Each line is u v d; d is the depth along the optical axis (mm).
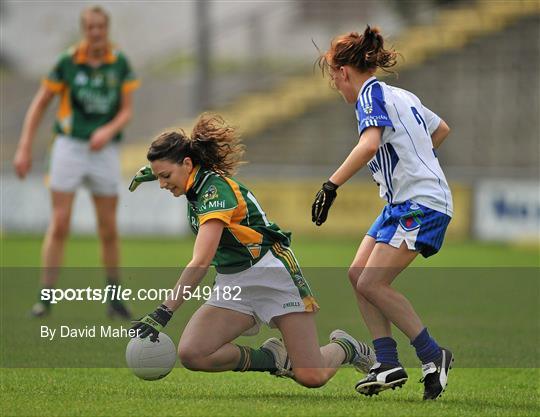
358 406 16359
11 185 61156
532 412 16062
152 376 17188
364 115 16891
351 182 60781
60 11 91062
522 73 70250
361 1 76125
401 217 16906
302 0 76500
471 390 18672
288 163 71188
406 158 16922
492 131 69500
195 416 15234
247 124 72125
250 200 17266
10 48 91938
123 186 60938
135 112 77375
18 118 78000
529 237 57312
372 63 17328
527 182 57594
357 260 17781
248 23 77188
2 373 19922
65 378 19406
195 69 69875
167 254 48188
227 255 17281
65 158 29406
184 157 16891
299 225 60812
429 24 73562
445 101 70500
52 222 29359
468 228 58781
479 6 73625
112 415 15320
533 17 71812
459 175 59062
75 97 29391
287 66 77375
